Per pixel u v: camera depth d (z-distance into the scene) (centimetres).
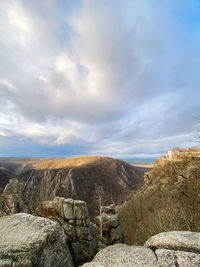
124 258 217
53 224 271
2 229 258
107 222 1608
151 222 1591
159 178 3148
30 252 206
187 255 208
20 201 1418
